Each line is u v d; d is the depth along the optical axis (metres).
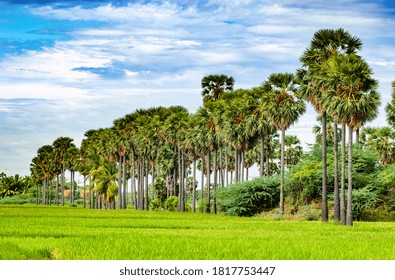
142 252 28.45
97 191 146.88
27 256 28.02
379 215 74.94
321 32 66.00
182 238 36.62
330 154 84.25
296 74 69.62
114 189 143.88
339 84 59.56
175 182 130.75
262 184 87.06
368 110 57.84
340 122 59.78
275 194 87.94
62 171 180.12
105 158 151.88
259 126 89.50
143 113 140.12
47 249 29.58
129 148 137.62
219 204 103.31
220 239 36.03
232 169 146.00
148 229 47.44
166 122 118.12
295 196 83.31
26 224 53.31
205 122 103.94
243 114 91.94
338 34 64.88
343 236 40.31
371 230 49.03
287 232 44.84
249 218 78.94
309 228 51.25
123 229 46.97
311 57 67.06
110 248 29.80
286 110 79.38
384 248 30.70
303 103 80.06
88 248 29.73
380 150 99.50
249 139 96.81
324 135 69.50
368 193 73.56
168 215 83.12
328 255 27.78
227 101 99.75
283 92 80.31
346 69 58.41
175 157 130.00
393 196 76.31
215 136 103.62
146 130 127.44
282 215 79.88
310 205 79.75
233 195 88.94
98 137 162.62
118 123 140.62
